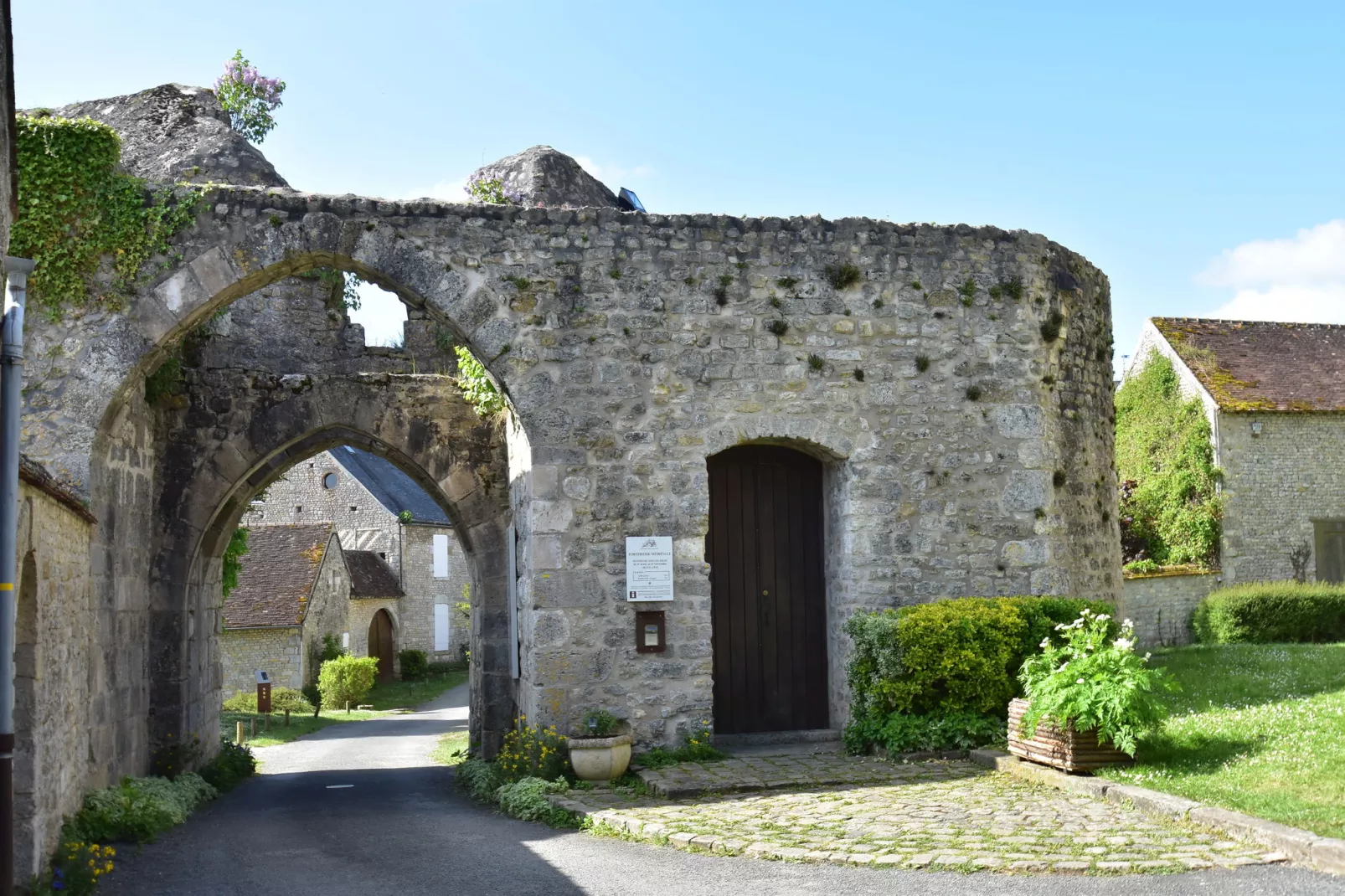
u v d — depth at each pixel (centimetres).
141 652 1038
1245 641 1780
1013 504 988
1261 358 2267
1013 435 995
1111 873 520
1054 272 1043
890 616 905
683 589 920
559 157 1372
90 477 855
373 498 3594
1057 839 579
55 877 596
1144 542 2195
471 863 642
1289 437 2155
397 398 1218
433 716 2427
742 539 1000
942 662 868
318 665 2831
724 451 1002
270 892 603
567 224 939
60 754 673
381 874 630
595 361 930
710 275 955
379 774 1250
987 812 652
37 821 587
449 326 936
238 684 2717
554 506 910
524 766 880
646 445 929
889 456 970
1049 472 1002
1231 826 566
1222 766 671
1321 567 2134
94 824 748
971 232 1007
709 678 916
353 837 766
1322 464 2159
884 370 976
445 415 1227
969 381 991
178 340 930
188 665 1134
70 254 874
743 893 526
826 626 1009
